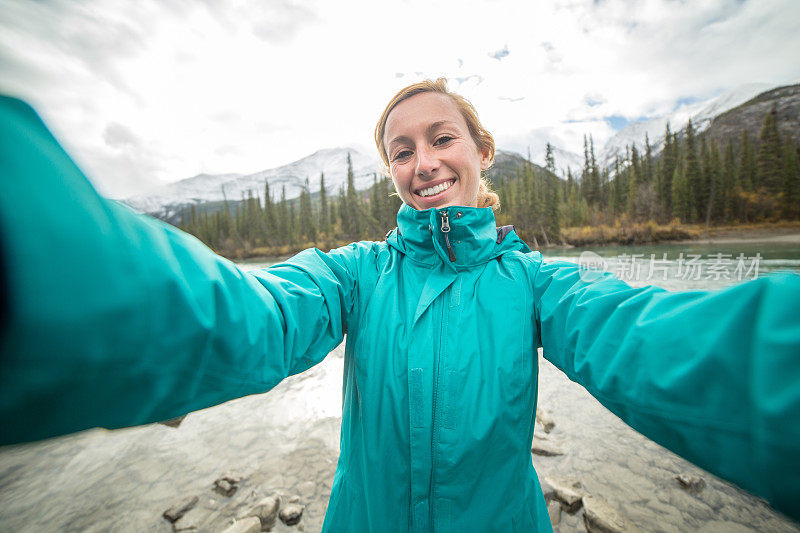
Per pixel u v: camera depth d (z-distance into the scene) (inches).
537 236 1549.0
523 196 1774.1
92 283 11.7
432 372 29.6
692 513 81.2
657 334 18.1
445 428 28.4
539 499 35.6
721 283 385.4
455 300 32.1
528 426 30.9
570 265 29.8
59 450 123.9
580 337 23.3
